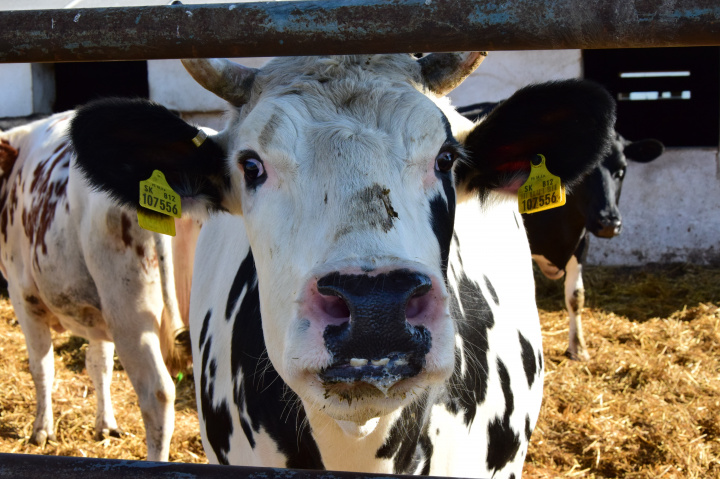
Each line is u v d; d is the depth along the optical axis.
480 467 2.24
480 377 2.24
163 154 1.97
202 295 2.83
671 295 7.71
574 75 8.84
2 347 6.31
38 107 9.89
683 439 4.69
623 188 8.76
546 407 5.15
